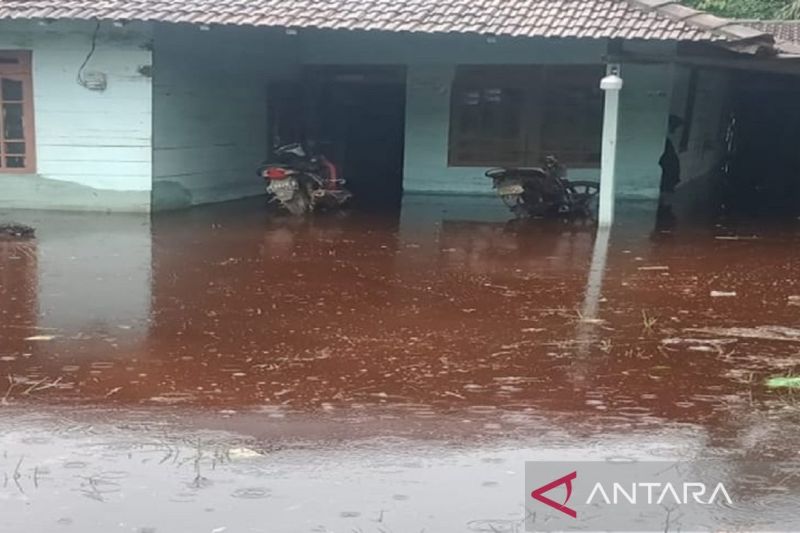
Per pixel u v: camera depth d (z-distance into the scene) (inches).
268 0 402.3
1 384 166.2
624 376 174.9
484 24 375.6
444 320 219.9
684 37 354.9
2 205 420.2
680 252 327.3
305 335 204.2
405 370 178.1
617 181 499.5
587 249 332.5
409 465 131.6
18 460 132.3
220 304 233.9
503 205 477.4
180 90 428.1
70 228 360.8
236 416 151.0
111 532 111.3
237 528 112.5
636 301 242.7
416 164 521.3
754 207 483.5
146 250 313.7
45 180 415.8
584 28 368.2
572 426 147.4
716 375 175.8
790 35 581.6
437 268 290.5
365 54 527.5
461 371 177.6
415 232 373.4
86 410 153.0
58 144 412.2
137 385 166.6
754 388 167.6
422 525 113.7
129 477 126.8
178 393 162.2
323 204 446.3
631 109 490.3
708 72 606.2
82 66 403.5
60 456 133.9
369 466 131.2
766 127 746.2
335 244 338.0
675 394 164.1
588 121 496.1
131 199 410.0
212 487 123.9
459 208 462.0
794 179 657.6
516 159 508.1
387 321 218.2
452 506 119.0
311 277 272.5
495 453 136.3
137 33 396.5
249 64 493.7
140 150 406.0
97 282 258.5
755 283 268.5
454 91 510.3
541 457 134.9
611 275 280.2
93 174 411.5
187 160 439.5
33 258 293.6
